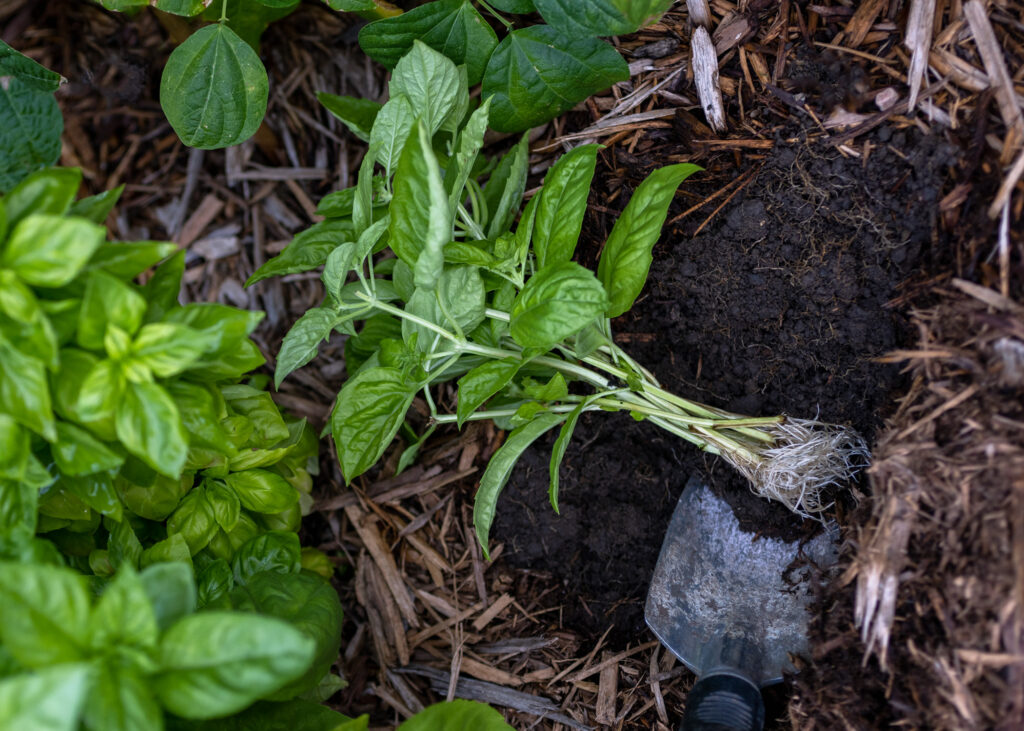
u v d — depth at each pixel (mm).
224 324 564
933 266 612
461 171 612
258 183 803
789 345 649
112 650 527
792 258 644
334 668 721
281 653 521
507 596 722
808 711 615
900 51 626
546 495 719
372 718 713
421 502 744
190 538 638
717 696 633
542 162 724
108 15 793
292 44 794
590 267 703
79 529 622
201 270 799
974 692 569
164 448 547
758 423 637
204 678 525
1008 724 562
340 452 632
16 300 534
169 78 654
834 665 612
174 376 585
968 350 590
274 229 803
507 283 646
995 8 609
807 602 649
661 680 693
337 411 630
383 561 734
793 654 643
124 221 800
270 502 652
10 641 518
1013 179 591
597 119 698
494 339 657
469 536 735
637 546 707
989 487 572
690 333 673
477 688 708
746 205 650
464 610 725
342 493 755
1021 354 574
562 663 706
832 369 643
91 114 797
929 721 582
